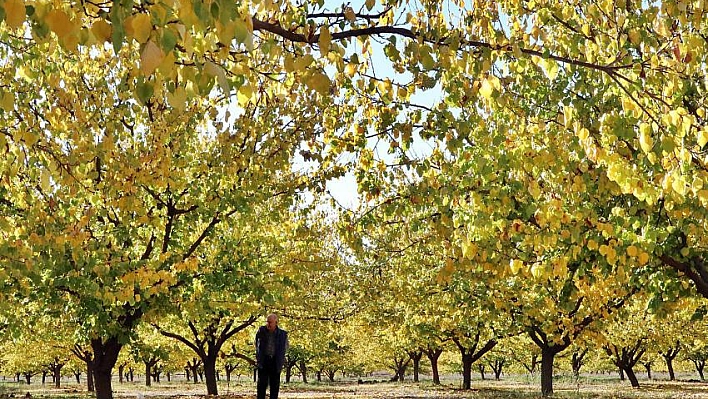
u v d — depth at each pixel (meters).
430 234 12.09
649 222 10.19
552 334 21.50
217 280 15.02
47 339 19.14
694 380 53.72
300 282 21.95
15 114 7.67
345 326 25.16
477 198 8.81
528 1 7.75
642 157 7.95
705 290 11.25
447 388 39.19
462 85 7.01
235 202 13.48
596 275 11.75
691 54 6.39
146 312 14.33
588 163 9.27
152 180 11.13
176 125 12.05
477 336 34.00
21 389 50.12
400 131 7.72
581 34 7.54
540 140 8.98
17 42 7.05
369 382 58.44
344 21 5.83
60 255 11.41
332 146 9.37
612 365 58.12
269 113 12.06
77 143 9.35
